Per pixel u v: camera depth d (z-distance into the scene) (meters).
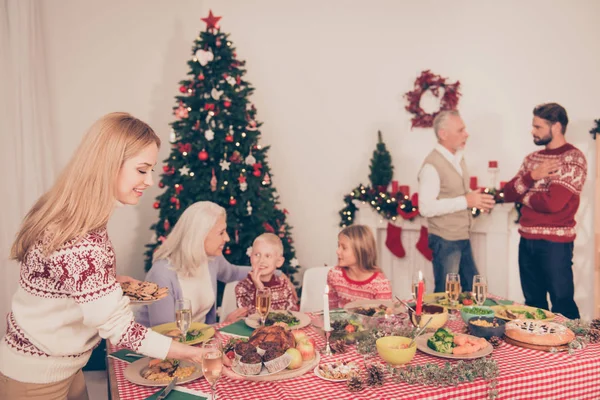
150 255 4.02
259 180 4.05
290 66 4.84
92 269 1.41
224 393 1.47
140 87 4.57
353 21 4.77
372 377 1.48
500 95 4.38
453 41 4.52
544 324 1.86
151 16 4.60
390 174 4.60
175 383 1.51
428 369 1.51
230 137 3.85
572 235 3.57
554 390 1.56
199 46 3.96
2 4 3.58
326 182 4.89
